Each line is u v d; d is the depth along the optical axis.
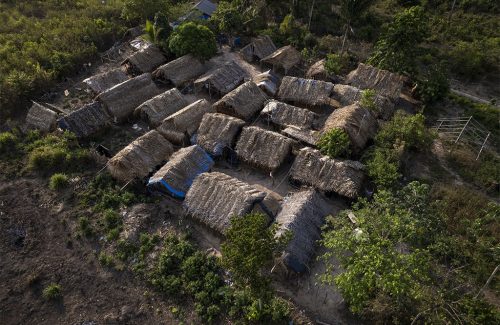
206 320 26.94
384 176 33.94
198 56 50.12
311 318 27.27
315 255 30.73
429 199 35.34
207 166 36.34
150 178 35.25
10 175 36.91
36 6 63.16
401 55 46.62
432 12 65.50
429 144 39.94
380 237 25.02
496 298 28.38
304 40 55.88
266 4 62.94
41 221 33.31
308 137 39.44
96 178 36.31
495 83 51.84
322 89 44.19
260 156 37.09
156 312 27.66
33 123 41.50
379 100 43.16
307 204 32.06
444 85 45.97
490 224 33.31
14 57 49.44
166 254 30.16
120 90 43.38
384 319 26.52
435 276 28.23
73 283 29.30
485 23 61.66
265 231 24.78
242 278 24.70
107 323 27.09
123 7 60.53
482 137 42.44
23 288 28.92
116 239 31.94
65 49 52.75
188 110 41.03
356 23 61.09
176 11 60.41
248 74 51.19
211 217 31.83
